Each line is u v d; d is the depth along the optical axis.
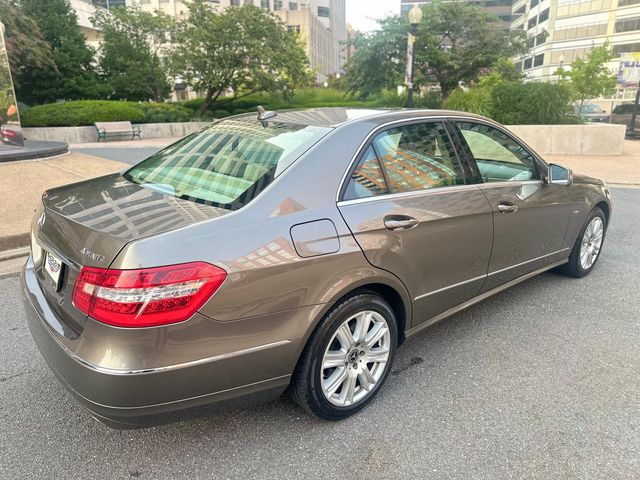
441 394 2.96
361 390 2.75
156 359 2.00
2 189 7.08
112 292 1.96
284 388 2.42
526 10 76.50
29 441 2.52
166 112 23.30
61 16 27.31
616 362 3.33
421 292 2.96
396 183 2.84
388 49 23.11
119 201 2.51
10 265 4.96
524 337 3.67
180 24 25.61
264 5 68.56
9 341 3.50
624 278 4.85
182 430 2.61
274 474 2.31
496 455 2.45
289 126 2.91
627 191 9.46
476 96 16.41
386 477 2.30
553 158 13.38
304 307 2.34
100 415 2.06
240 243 2.17
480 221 3.25
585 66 33.91
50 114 20.28
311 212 2.42
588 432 2.63
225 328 2.13
